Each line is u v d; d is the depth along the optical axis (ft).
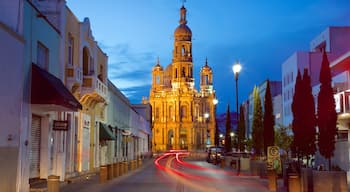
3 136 52.60
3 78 52.08
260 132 113.60
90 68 103.86
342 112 103.04
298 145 71.51
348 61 124.06
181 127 417.49
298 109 71.77
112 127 141.69
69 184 77.92
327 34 189.47
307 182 61.46
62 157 80.69
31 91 62.69
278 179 83.87
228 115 169.27
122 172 105.29
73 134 91.56
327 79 63.41
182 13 436.35
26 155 61.16
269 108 99.40
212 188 71.67
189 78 428.56
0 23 50.44
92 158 111.55
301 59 196.03
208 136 420.36
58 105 64.03
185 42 429.79
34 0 80.02
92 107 111.04
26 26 61.93
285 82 220.02
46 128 74.54
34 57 65.51
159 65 438.40
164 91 427.33
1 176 52.08
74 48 89.71
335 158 101.04
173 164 176.55
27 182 61.57
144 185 76.69
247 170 118.42
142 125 257.14
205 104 424.05
